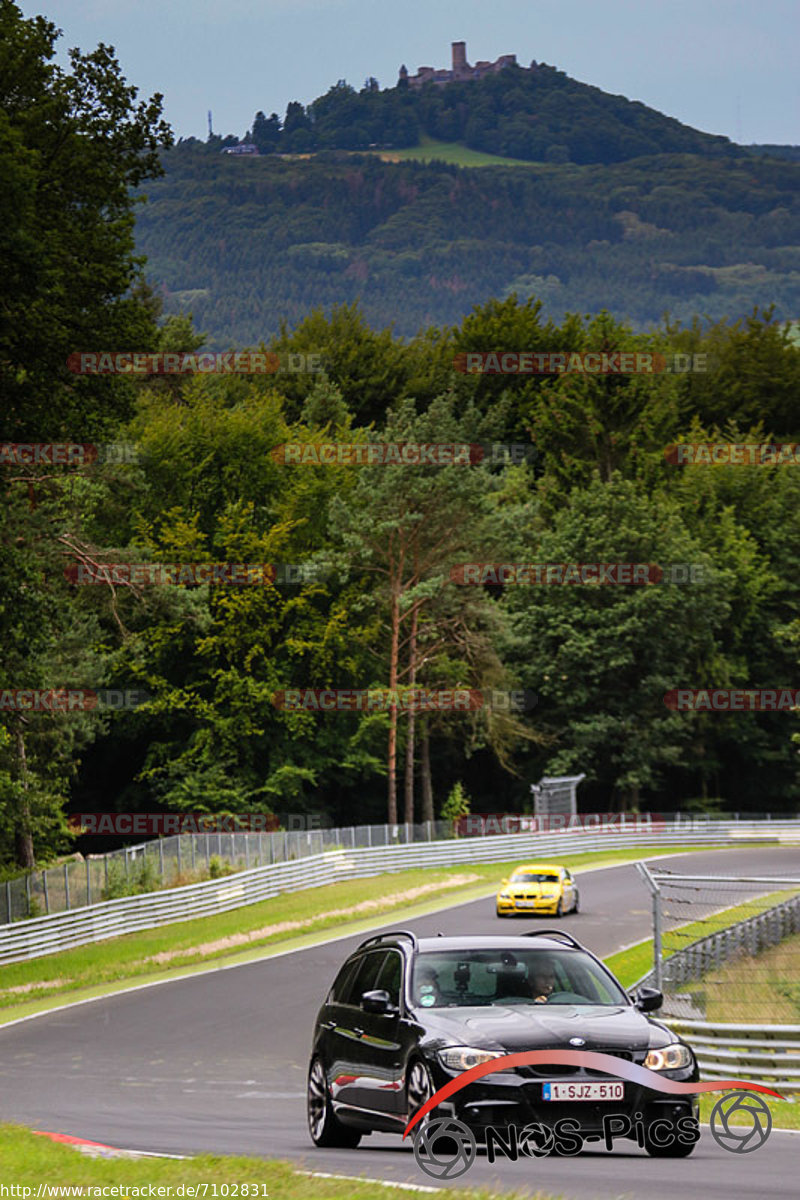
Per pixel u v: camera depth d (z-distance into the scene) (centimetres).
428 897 16138
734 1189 2889
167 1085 6372
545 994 3488
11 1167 3316
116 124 10962
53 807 15812
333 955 11750
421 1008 3409
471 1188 2839
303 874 16838
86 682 17662
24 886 12575
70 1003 9862
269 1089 6212
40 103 10556
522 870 13962
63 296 10244
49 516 12750
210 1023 8619
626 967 10412
